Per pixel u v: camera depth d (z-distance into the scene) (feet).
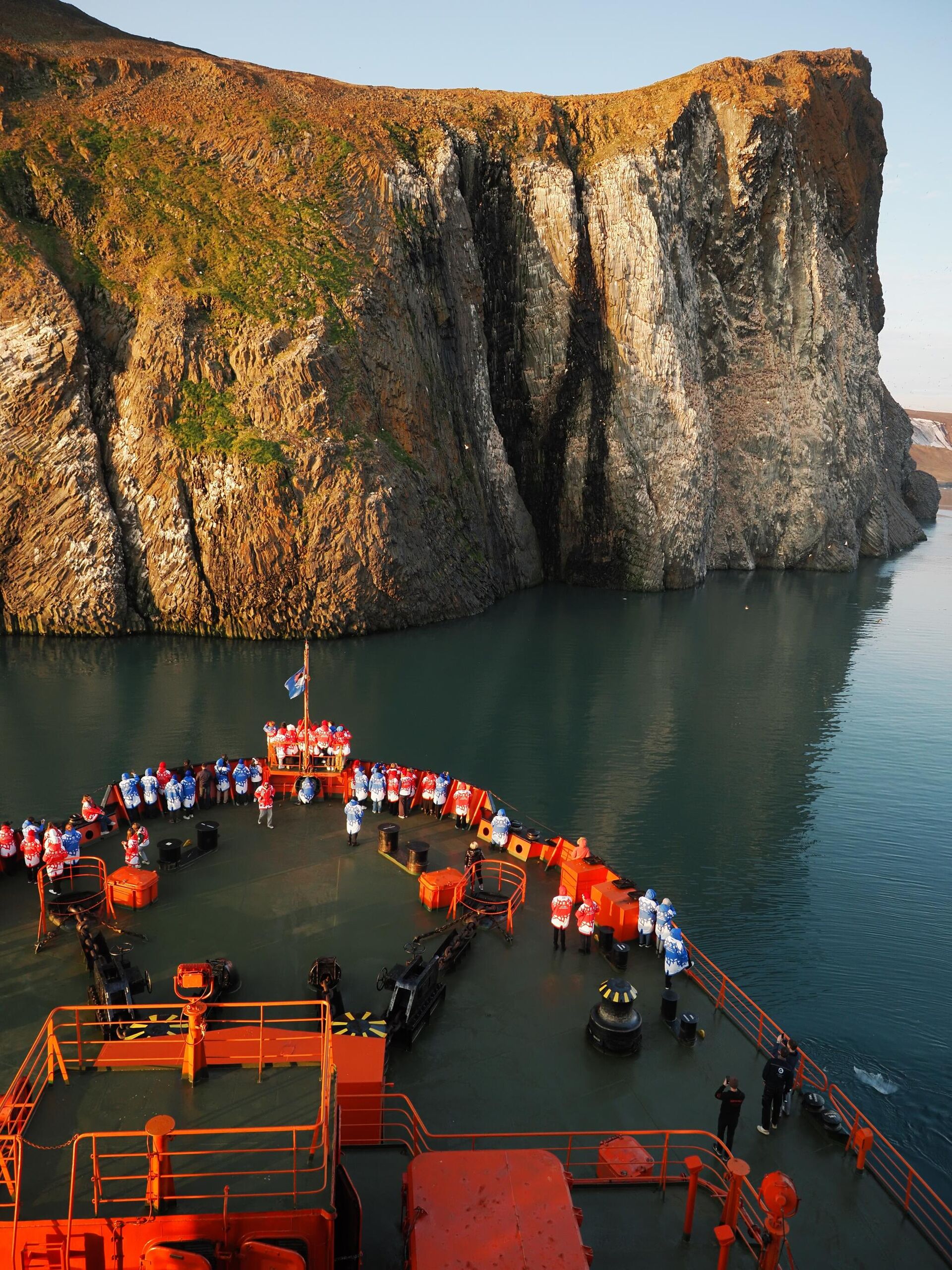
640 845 126.52
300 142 285.43
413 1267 38.42
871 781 153.79
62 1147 40.50
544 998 69.00
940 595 345.92
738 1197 46.26
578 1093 59.62
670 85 370.73
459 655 232.94
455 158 311.88
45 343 231.09
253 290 255.50
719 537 402.31
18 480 229.45
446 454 293.02
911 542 523.70
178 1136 41.22
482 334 323.37
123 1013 60.08
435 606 273.75
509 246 337.93
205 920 75.82
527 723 179.01
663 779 151.74
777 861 123.34
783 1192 45.11
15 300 232.32
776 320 393.50
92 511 233.76
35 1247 36.55
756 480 400.47
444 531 281.74
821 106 405.59
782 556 408.67
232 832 93.20
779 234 384.06
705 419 354.33
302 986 66.85
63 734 159.63
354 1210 42.65
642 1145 55.93
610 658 234.99
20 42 288.51
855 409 432.25
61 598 234.38
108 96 282.15
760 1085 62.23
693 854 124.26
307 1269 37.42
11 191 253.44
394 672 214.07
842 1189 54.54
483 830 93.86
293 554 241.55
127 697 183.62
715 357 391.24
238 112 289.94
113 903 77.77
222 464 236.84
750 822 135.44
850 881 118.21
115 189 262.88
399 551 255.29
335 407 252.83
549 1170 43.75
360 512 244.42
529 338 343.05
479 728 174.40
